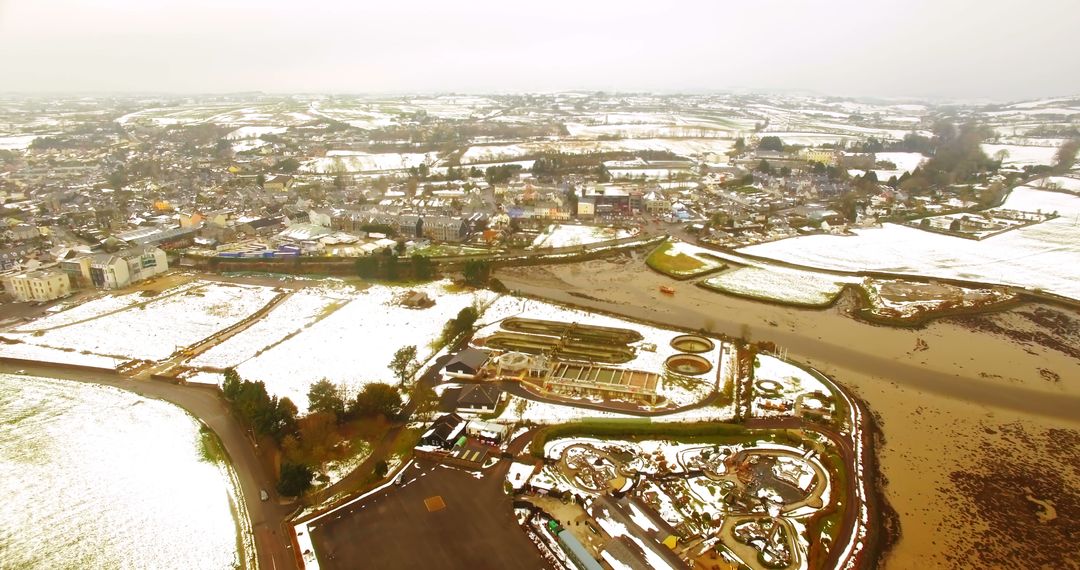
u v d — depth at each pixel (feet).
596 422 347.97
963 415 371.56
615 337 476.54
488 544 256.11
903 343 474.90
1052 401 388.98
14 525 266.77
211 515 276.41
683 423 349.61
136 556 250.57
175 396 383.04
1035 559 256.73
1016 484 306.55
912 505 289.74
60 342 456.45
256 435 324.60
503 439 336.08
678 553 252.21
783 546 257.55
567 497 285.43
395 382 398.21
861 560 252.83
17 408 364.58
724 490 294.25
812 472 309.42
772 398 381.40
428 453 320.29
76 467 307.99
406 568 242.78
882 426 358.84
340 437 332.80
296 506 281.95
